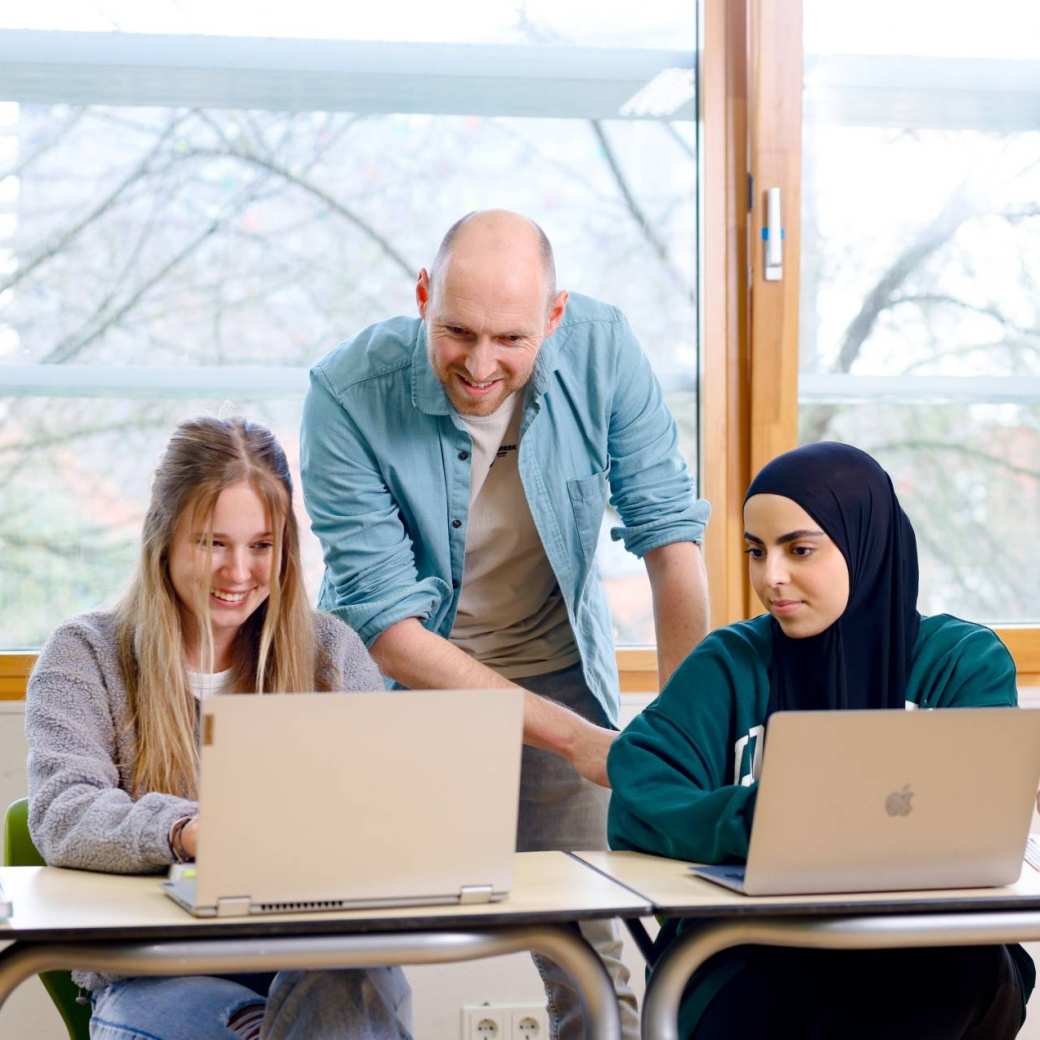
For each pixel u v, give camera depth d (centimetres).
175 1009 168
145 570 194
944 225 310
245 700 141
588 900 152
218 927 139
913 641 194
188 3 288
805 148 304
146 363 287
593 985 149
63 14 285
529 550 235
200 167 289
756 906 150
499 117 296
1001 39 312
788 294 297
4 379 283
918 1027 171
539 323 212
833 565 187
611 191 299
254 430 201
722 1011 173
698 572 243
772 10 294
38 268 284
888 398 308
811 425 306
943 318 310
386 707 145
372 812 146
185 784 191
